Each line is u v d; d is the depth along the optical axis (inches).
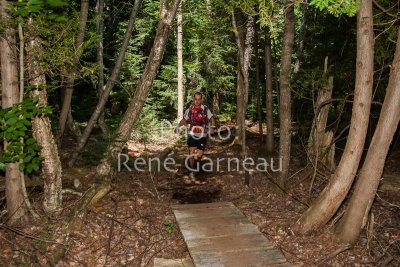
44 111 167.6
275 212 223.6
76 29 189.8
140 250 179.0
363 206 185.0
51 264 157.2
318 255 176.6
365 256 181.3
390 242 194.4
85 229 188.2
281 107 248.7
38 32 166.7
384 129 179.0
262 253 169.2
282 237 191.9
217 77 605.0
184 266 165.0
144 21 518.6
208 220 208.5
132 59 522.0
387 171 322.7
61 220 189.8
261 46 563.8
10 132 155.6
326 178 268.1
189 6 478.9
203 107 297.1
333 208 190.5
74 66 195.5
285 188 256.2
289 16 230.2
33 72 178.4
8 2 163.3
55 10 177.8
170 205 237.6
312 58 402.0
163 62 624.7
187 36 578.2
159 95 594.2
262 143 469.1
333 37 365.1
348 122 385.4
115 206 219.0
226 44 578.2
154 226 202.5
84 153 314.3
